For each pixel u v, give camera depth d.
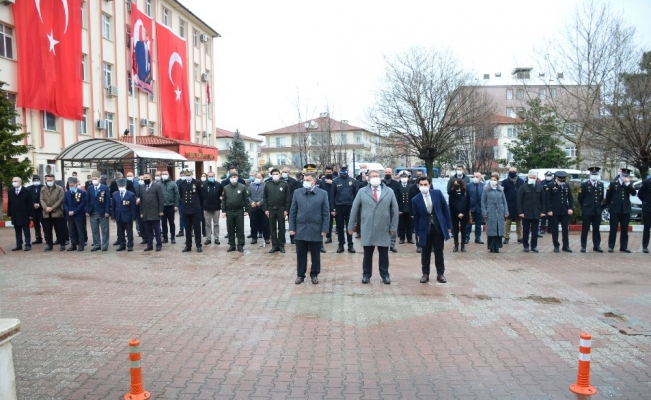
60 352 6.05
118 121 32.78
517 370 5.43
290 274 10.54
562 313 7.57
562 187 13.25
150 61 32.34
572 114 30.83
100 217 13.92
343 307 7.93
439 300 8.33
